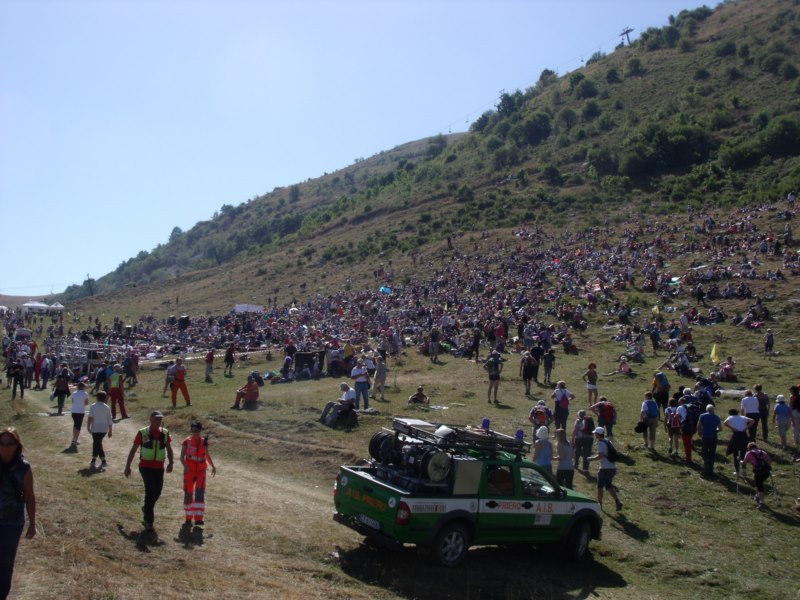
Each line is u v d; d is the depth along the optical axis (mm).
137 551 9391
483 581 10430
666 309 42500
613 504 15297
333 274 87438
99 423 15773
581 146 112438
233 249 170500
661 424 21641
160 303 94438
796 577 12281
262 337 47562
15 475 6680
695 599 11125
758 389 19422
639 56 150875
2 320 74062
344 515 11258
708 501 15531
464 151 144375
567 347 35625
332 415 21062
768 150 89875
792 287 42625
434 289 59719
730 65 126125
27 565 7883
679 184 87250
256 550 10648
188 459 11367
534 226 82688
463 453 11047
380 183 155125
